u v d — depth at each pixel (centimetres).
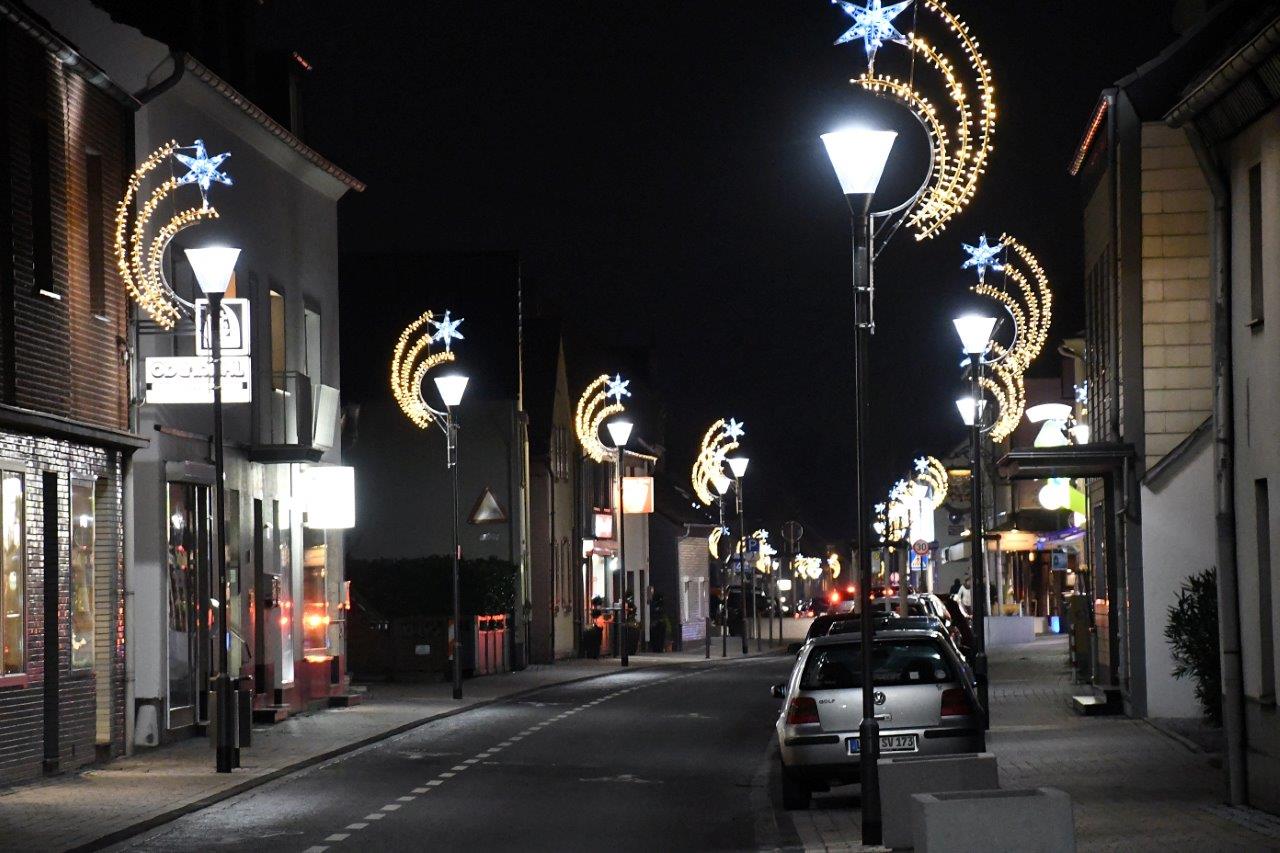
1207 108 1753
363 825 1805
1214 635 2456
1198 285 2838
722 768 2406
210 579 2891
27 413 2178
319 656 3544
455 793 2103
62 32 2644
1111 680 3108
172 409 2761
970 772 1465
